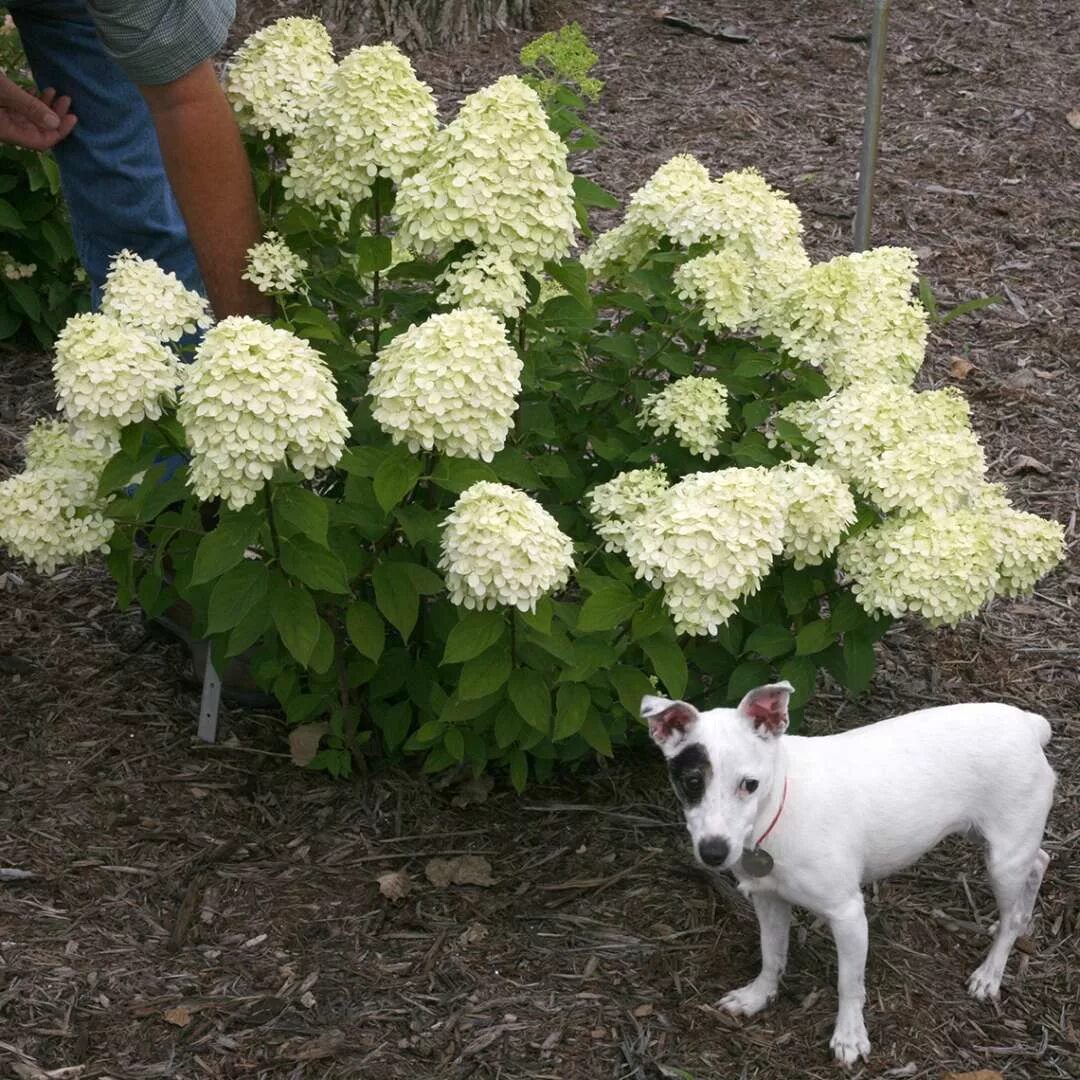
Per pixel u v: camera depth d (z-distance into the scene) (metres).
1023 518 1.99
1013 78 5.07
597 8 5.34
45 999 1.80
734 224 2.08
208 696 2.26
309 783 2.21
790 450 2.04
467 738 2.07
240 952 1.90
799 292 2.03
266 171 2.17
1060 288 3.86
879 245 3.99
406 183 1.85
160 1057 1.74
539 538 1.72
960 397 2.01
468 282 1.82
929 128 4.70
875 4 3.03
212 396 1.62
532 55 2.07
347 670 2.10
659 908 2.00
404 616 1.89
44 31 2.31
